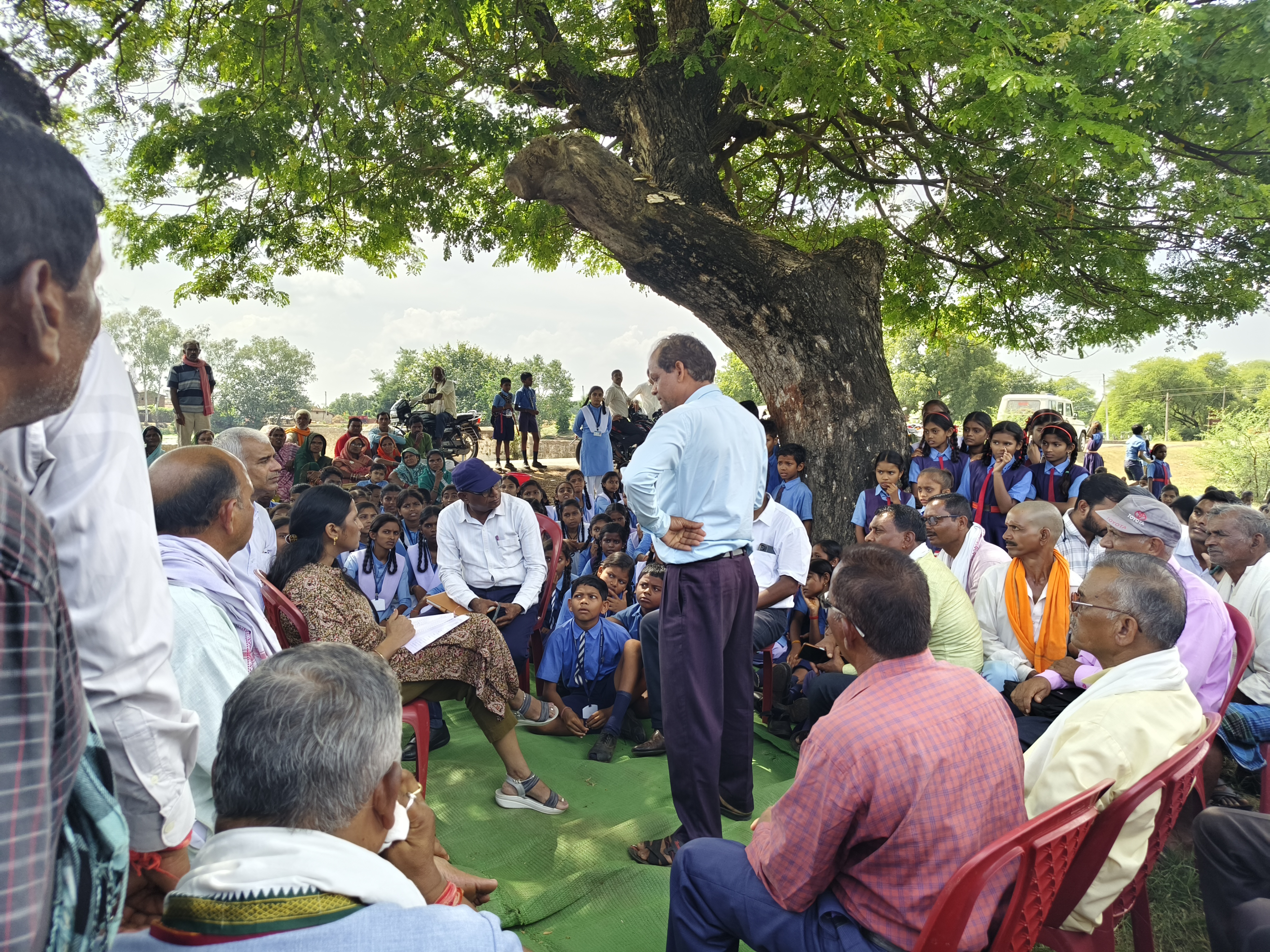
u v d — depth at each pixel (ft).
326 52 21.79
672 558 10.28
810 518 22.85
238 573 7.38
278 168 27.17
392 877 3.91
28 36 19.95
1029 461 20.24
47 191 2.64
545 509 25.85
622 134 28.73
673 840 10.42
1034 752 7.66
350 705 3.99
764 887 6.56
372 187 29.66
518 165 24.40
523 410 56.44
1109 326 33.88
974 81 19.24
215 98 25.44
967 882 5.40
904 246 34.91
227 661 6.47
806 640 16.99
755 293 25.00
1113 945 7.06
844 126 31.32
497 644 11.86
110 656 4.33
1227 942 7.41
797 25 19.20
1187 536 16.30
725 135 30.17
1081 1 19.03
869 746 5.84
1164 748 6.86
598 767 13.76
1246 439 66.08
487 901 8.27
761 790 12.68
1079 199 28.63
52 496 4.25
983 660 12.43
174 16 25.04
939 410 22.30
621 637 15.69
